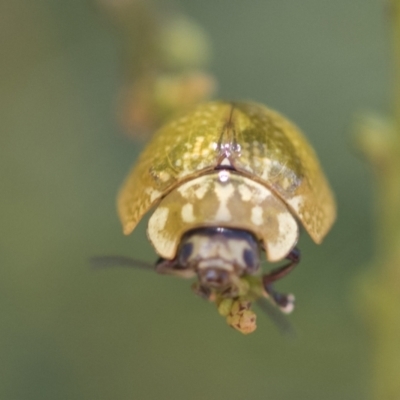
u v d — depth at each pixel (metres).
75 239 0.10
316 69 0.10
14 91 0.10
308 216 0.07
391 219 0.08
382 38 0.10
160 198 0.07
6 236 0.10
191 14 0.10
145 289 0.10
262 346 0.09
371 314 0.08
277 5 0.10
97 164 0.10
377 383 0.08
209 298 0.07
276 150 0.07
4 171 0.10
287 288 0.09
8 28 0.10
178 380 0.09
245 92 0.10
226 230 0.07
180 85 0.08
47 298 0.10
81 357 0.09
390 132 0.07
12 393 0.09
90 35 0.10
